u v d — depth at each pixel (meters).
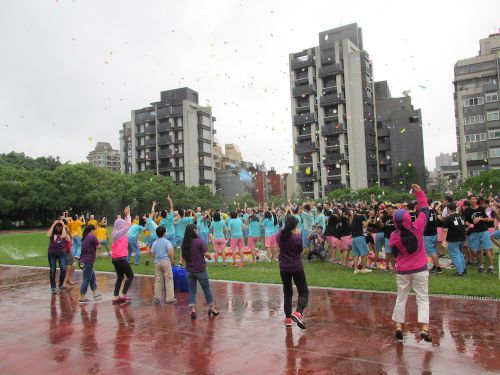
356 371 4.93
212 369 5.18
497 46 67.31
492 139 59.03
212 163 90.88
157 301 9.07
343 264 13.19
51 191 53.16
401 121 66.94
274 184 111.06
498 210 11.16
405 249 5.94
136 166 88.94
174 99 88.44
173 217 14.84
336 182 66.12
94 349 6.13
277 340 6.21
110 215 61.34
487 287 8.98
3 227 57.66
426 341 5.86
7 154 80.00
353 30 69.31
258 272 12.49
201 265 7.74
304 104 69.88
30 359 5.80
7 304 9.51
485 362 5.08
